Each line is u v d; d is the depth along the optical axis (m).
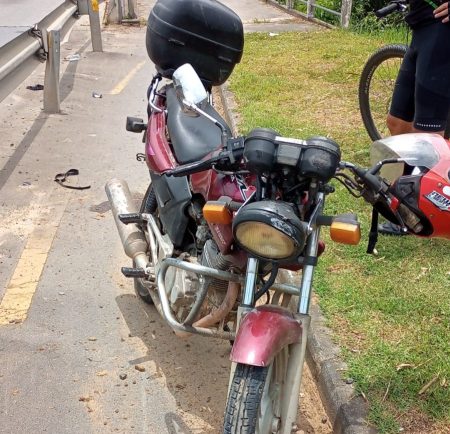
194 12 3.93
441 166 2.37
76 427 3.05
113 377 3.39
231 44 4.05
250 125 6.54
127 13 13.51
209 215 2.52
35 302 3.97
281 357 2.55
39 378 3.35
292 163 2.26
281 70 8.86
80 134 6.75
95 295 4.08
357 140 6.21
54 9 8.02
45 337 3.66
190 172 2.67
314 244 2.42
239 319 2.45
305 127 6.53
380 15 5.30
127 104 7.86
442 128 4.61
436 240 4.39
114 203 4.06
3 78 4.69
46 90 7.31
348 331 3.49
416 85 4.60
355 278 3.96
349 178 2.50
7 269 4.30
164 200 3.27
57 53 7.24
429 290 3.84
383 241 4.38
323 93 7.75
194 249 3.14
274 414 2.55
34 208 5.12
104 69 9.48
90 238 4.73
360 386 3.09
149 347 3.63
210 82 4.13
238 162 2.57
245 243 2.25
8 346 3.57
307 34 11.71
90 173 5.80
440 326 3.52
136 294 4.05
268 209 2.18
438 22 4.36
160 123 3.60
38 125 6.95
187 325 2.94
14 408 3.15
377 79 7.35
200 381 3.39
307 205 2.40
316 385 3.34
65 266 4.37
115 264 4.42
